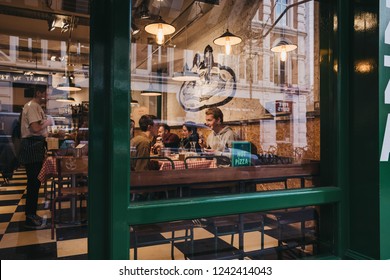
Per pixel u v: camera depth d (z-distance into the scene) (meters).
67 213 3.92
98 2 1.33
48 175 3.55
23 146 3.37
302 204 1.71
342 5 1.78
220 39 4.80
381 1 1.63
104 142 1.34
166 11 5.33
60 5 5.12
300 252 2.15
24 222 3.51
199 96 6.57
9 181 6.50
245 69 5.58
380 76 1.63
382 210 1.63
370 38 1.67
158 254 2.31
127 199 1.32
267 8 5.00
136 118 2.27
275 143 4.19
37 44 7.57
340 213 1.79
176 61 6.44
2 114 9.62
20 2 5.10
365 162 1.70
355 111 1.76
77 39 6.98
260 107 4.92
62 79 9.89
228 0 5.11
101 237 1.34
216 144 3.95
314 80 2.81
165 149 3.68
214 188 1.97
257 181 2.12
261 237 2.43
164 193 1.75
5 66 9.16
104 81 1.34
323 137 1.97
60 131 8.94
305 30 3.60
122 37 1.31
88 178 1.32
